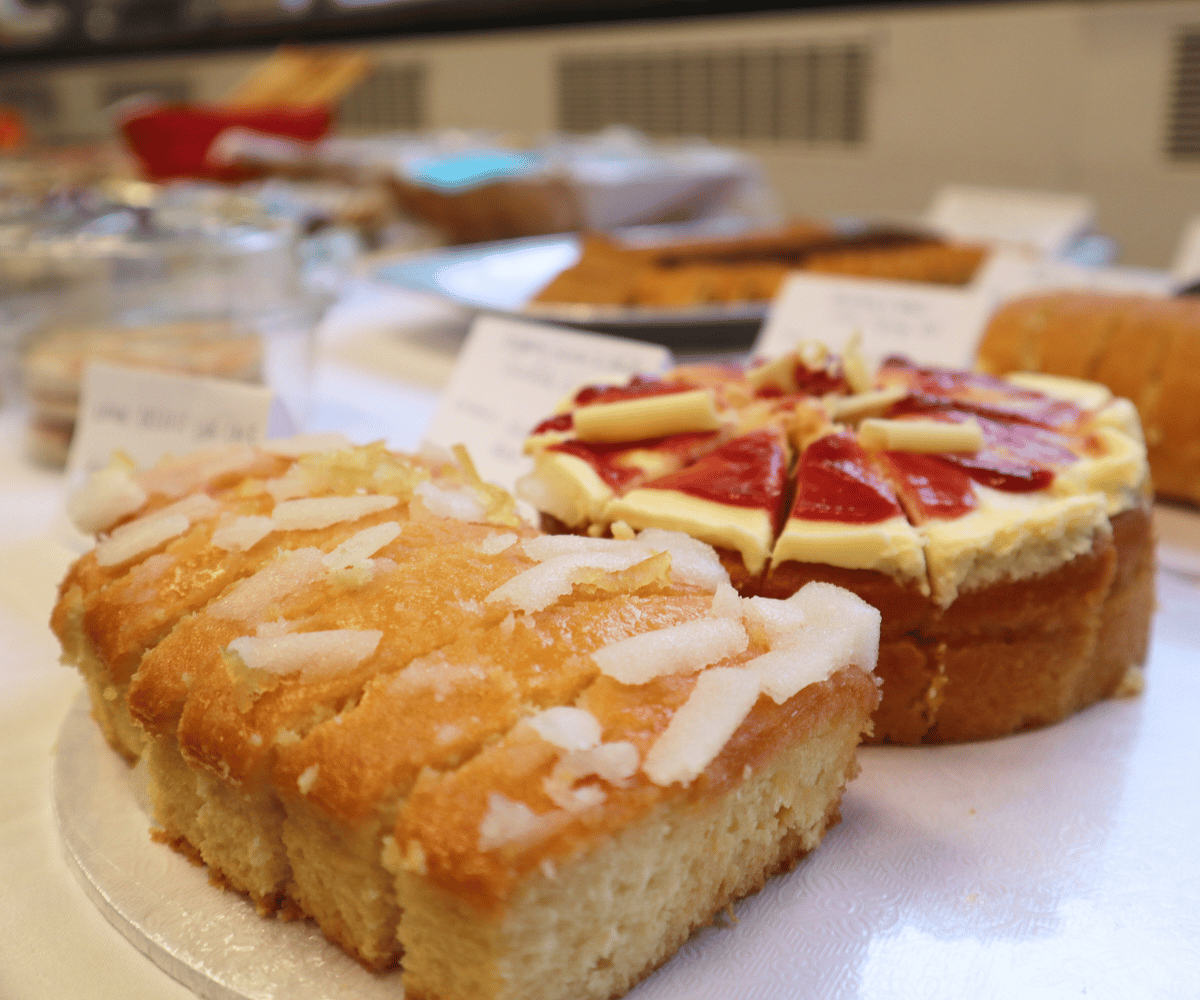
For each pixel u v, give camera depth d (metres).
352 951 0.28
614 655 0.28
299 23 1.44
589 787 0.26
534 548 0.32
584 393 0.43
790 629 0.30
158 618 0.32
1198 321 0.52
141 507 0.37
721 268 0.75
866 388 0.43
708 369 0.47
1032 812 0.33
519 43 1.27
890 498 0.35
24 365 0.56
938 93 1.00
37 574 0.46
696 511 0.36
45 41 1.74
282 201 0.78
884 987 0.27
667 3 1.14
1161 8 0.86
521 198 0.95
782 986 0.27
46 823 0.33
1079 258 0.81
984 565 0.35
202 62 1.56
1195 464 0.52
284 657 0.29
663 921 0.28
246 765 0.28
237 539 0.33
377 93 1.43
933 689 0.36
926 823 0.33
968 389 0.44
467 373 0.52
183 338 0.53
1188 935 0.29
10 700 0.38
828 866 0.31
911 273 0.78
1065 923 0.29
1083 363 0.55
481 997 0.26
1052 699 0.37
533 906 0.25
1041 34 0.92
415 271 0.78
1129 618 0.38
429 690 0.28
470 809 0.26
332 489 0.36
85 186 0.81
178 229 0.57
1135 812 0.33
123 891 0.30
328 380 0.70
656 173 0.97
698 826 0.28
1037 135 0.96
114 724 0.34
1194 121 0.88
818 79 1.08
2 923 0.30
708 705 0.28
